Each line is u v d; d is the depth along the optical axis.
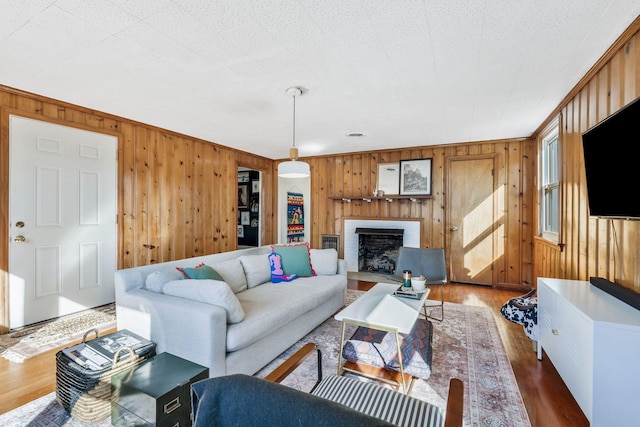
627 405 1.46
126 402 1.51
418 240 5.11
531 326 2.50
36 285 2.94
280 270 3.25
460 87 2.68
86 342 1.93
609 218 1.92
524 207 4.48
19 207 2.82
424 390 1.96
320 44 2.00
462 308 3.61
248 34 1.89
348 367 2.13
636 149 1.62
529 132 4.21
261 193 6.22
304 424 0.58
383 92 2.80
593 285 2.15
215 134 4.36
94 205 3.38
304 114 3.44
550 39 1.93
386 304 2.31
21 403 1.78
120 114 3.46
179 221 4.34
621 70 1.96
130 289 2.25
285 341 2.41
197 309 1.83
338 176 5.83
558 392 1.96
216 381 0.69
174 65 2.29
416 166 5.16
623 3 1.60
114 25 1.80
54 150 3.06
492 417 1.71
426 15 1.70
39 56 2.16
